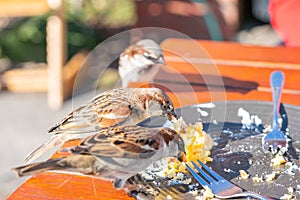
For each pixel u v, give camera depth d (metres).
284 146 3.62
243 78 4.88
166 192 3.18
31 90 11.48
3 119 10.48
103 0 13.43
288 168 3.44
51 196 3.21
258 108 4.20
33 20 12.78
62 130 3.46
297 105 4.34
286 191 3.21
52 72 10.70
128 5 13.42
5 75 11.52
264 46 5.62
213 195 3.13
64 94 10.86
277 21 7.79
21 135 9.91
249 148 3.68
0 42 12.54
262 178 3.34
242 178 3.34
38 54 12.38
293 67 5.11
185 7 11.30
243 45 5.62
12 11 10.17
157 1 11.45
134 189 3.19
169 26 11.41
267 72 5.02
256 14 14.68
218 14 11.30
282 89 4.51
